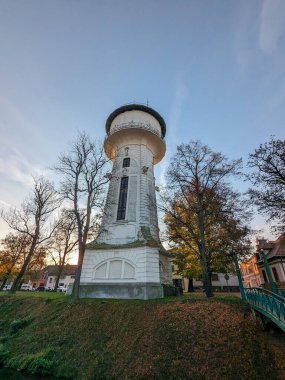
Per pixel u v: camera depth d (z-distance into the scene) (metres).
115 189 26.44
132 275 20.12
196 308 14.34
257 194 17.25
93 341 13.53
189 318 13.27
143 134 28.84
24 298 23.28
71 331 14.97
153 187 27.91
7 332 17.33
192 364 10.33
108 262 21.58
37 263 40.97
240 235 20.56
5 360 13.57
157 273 20.20
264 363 10.03
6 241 36.81
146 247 20.61
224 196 21.28
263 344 11.12
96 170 24.69
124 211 24.89
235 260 17.64
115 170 28.14
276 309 10.31
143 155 28.22
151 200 26.08
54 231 32.59
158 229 25.34
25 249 36.69
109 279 20.73
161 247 24.97
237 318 13.01
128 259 20.91
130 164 27.61
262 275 36.94
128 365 11.13
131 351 11.92
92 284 20.86
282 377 9.35
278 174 16.39
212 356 10.53
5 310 21.61
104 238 23.39
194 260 25.94
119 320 14.80
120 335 13.41
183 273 32.16
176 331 12.38
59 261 40.22
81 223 22.86
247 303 15.01
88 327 14.90
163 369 10.38
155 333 12.66
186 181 22.36
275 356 10.34
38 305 20.69
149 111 32.22
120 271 20.75
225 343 11.12
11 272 39.78
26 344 14.83
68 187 23.84
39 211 32.59
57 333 15.12
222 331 11.88
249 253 21.61
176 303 15.51
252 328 12.33
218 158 22.16
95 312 16.33
